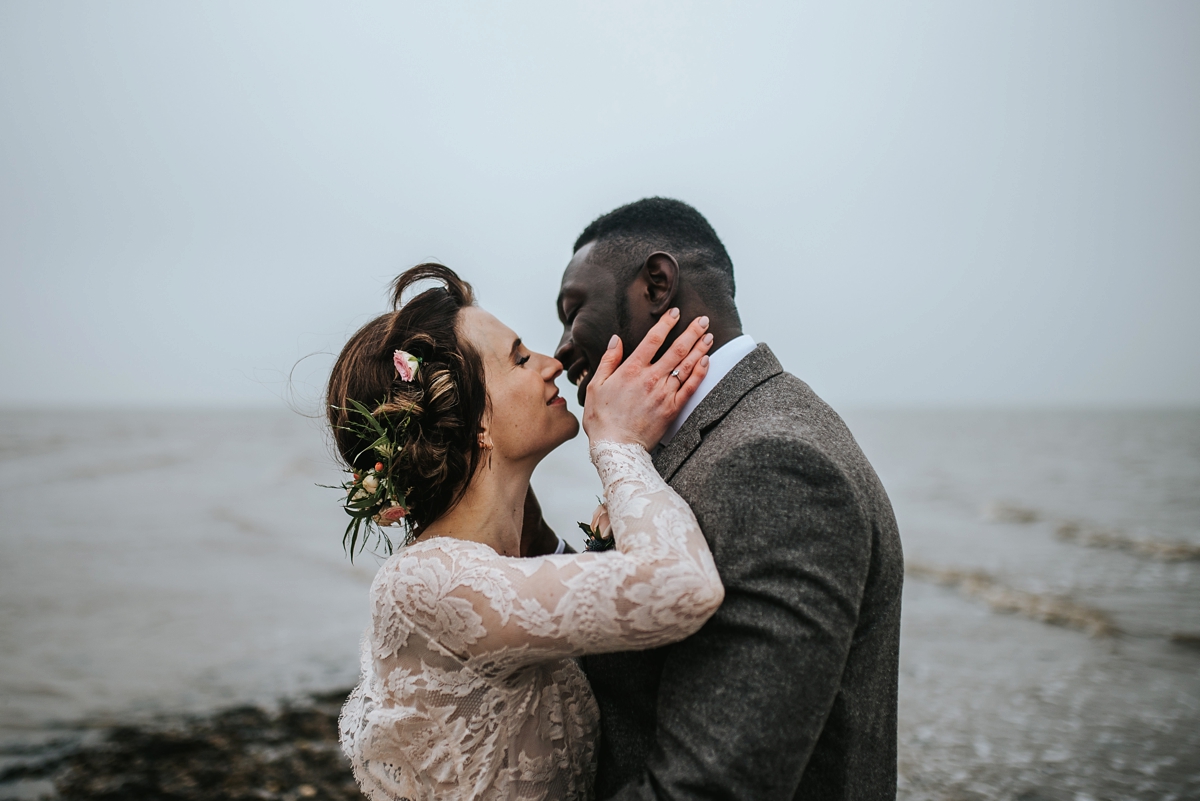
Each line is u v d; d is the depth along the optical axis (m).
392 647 1.40
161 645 8.03
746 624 1.16
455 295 1.63
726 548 1.22
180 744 5.45
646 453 1.39
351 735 1.53
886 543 1.31
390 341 1.53
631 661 1.42
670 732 1.20
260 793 4.73
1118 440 50.84
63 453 38.66
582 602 1.21
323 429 1.68
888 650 1.38
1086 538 15.64
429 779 1.39
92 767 5.08
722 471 1.26
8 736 5.57
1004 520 18.47
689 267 1.56
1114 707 6.30
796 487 1.20
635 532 1.24
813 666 1.13
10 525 16.73
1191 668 7.33
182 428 72.94
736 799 1.11
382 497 1.47
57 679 6.87
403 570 1.39
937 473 30.31
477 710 1.34
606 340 1.62
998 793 4.86
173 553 13.78
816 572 1.16
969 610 9.73
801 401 1.39
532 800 1.39
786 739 1.12
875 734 1.35
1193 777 5.05
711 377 1.47
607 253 1.62
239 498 22.73
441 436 1.46
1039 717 6.10
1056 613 9.45
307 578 11.78
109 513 18.95
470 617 1.29
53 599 10.13
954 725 5.96
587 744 1.50
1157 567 12.67
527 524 1.99
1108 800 4.74
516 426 1.54
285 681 6.86
